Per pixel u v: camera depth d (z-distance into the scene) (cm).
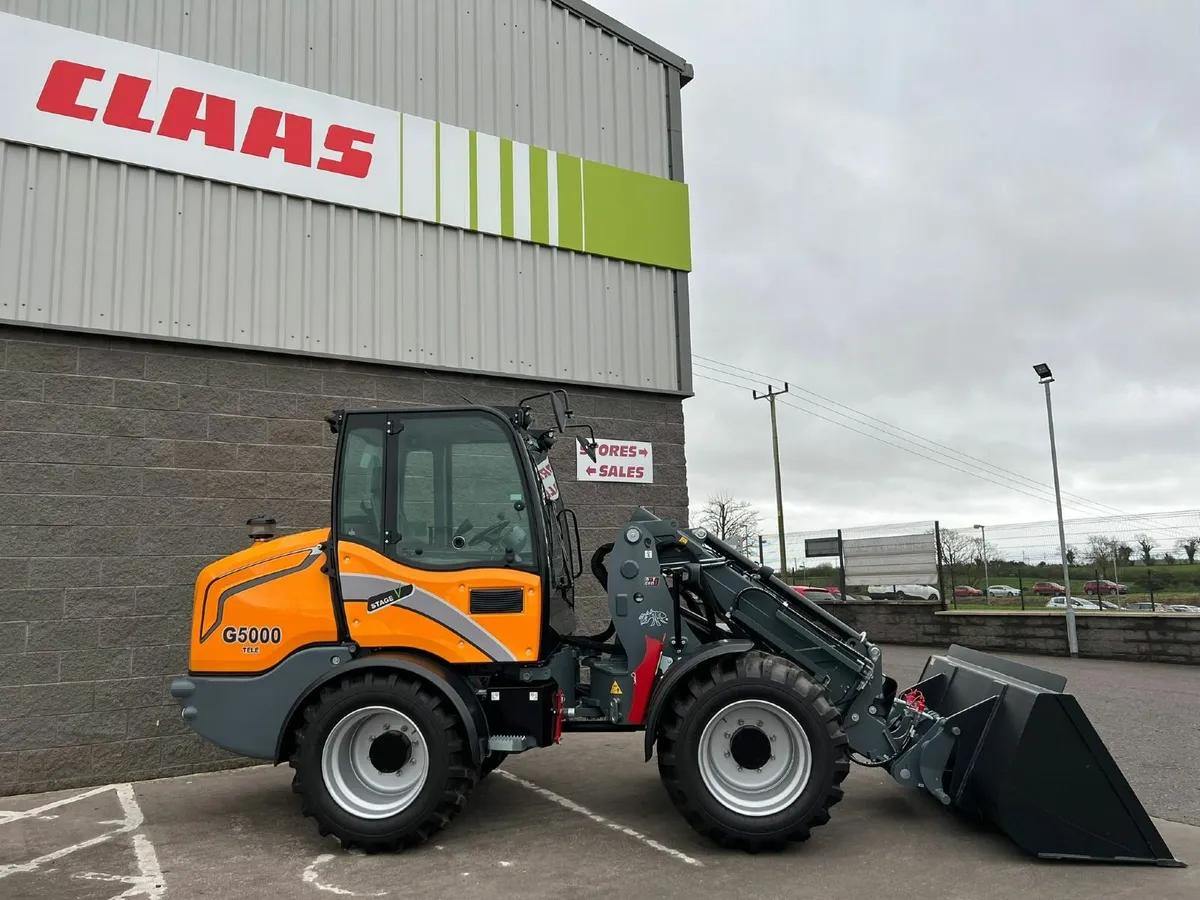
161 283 645
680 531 508
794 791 435
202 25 680
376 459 480
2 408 590
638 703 481
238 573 480
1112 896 374
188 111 665
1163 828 470
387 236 746
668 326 902
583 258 855
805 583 1742
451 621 460
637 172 902
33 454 596
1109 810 417
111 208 634
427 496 477
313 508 689
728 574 503
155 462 634
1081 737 421
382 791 452
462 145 791
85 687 596
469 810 514
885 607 1507
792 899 374
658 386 881
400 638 459
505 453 483
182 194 661
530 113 838
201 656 472
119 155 637
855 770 608
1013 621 1317
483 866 420
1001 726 444
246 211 685
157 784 594
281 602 471
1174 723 732
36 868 423
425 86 780
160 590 625
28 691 579
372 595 462
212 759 633
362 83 747
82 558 603
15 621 580
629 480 853
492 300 795
